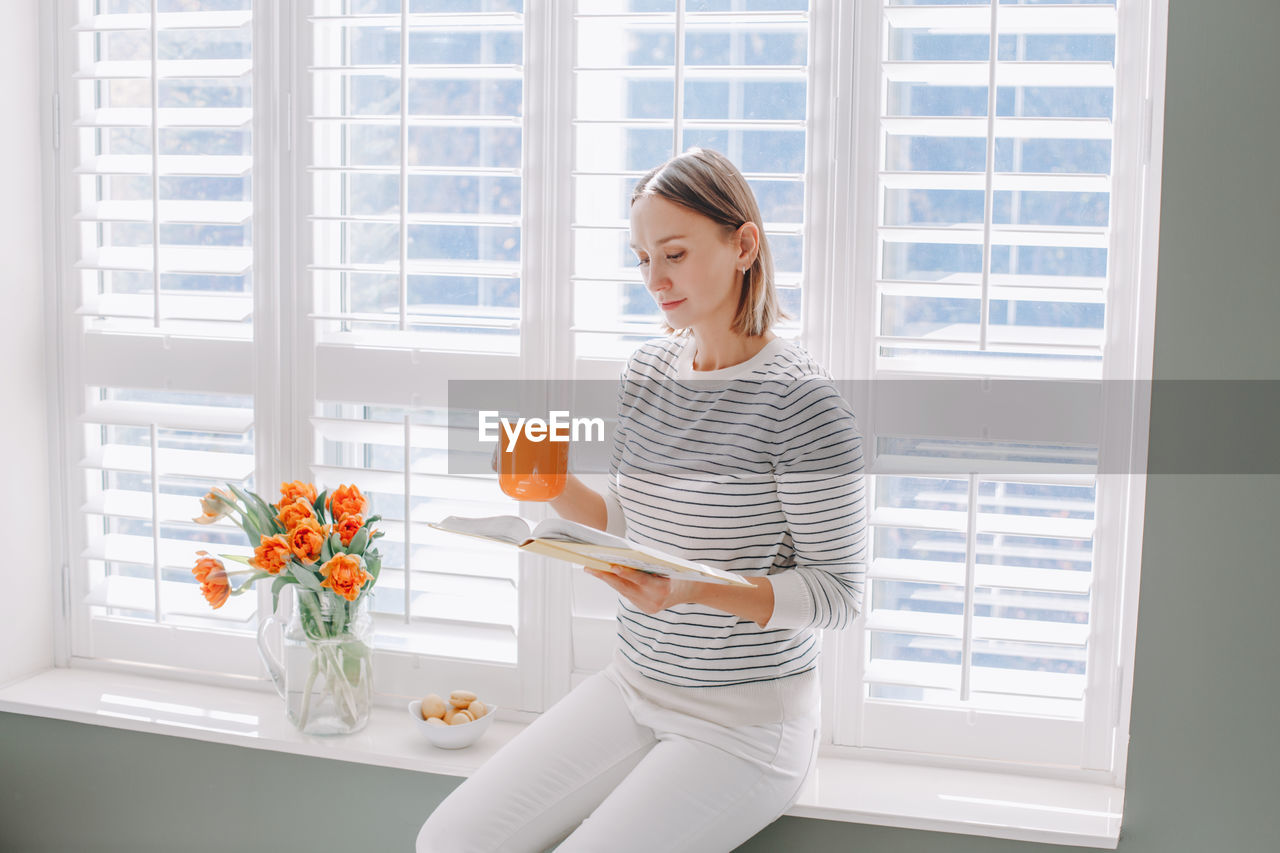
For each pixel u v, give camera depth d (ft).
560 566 5.80
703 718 4.59
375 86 5.94
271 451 6.12
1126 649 5.22
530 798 4.63
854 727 5.56
